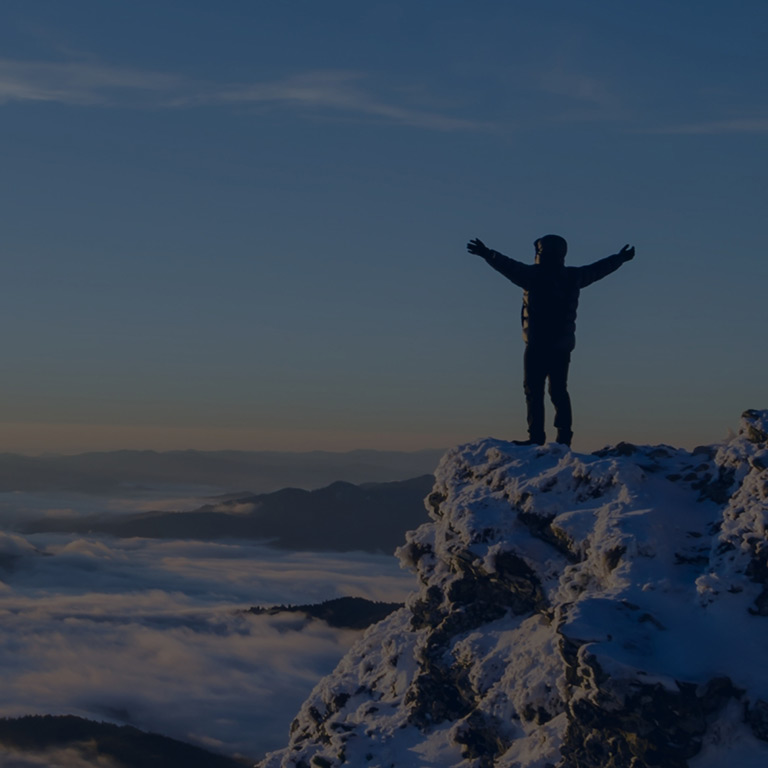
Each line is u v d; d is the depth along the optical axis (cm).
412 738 2109
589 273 2589
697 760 1502
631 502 2025
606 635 1622
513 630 2086
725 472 2045
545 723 1805
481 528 2217
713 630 1636
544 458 2348
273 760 2519
